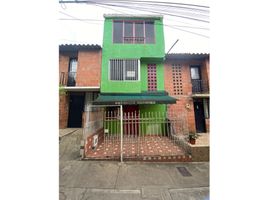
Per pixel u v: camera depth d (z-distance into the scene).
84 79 10.46
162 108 10.58
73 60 11.43
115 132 9.15
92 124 6.91
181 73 11.48
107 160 5.69
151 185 3.97
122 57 10.70
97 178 4.31
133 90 10.38
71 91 10.77
